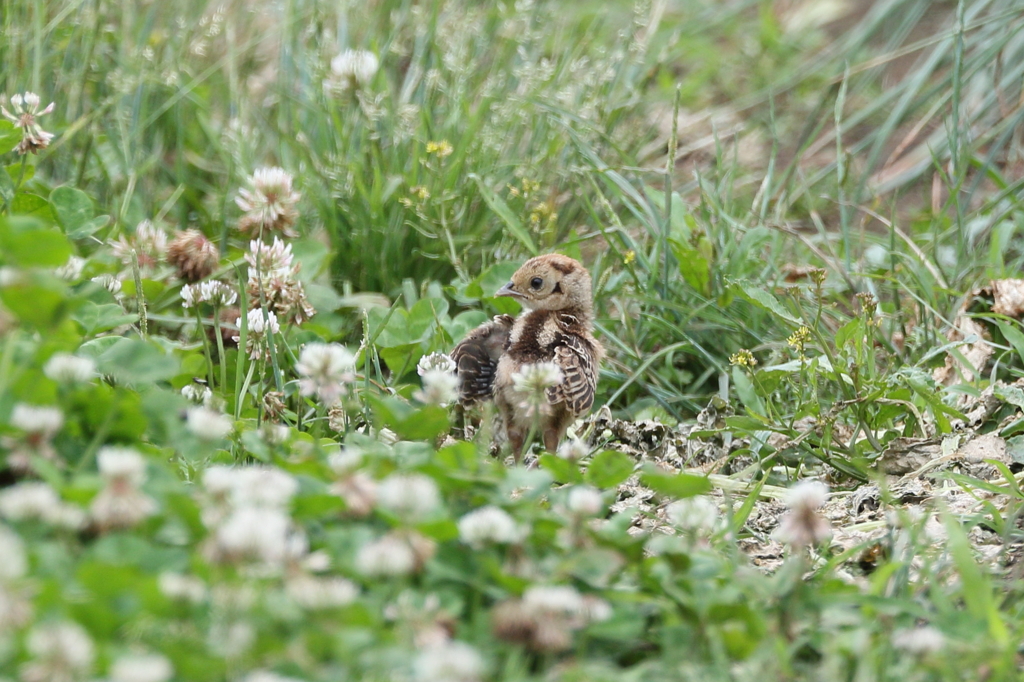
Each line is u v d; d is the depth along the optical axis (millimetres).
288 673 4770
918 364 10188
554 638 5199
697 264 12055
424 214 12008
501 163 13203
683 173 15359
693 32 20250
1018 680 5613
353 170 12227
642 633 5828
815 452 9555
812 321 11789
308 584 5062
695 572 6055
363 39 15062
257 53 16000
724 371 11188
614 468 6672
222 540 5062
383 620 5312
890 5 18438
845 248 12617
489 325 10312
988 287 12109
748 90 19312
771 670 5426
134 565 5059
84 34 13414
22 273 5680
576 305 10633
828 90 16453
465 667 4703
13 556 4629
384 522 6027
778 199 14422
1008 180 15672
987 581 6434
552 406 9336
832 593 6289
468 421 10023
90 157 13180
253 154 13555
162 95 13797
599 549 5883
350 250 12484
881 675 5523
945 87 16969
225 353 10109
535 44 15305
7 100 12484
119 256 10734
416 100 14070
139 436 6586
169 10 14672
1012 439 9516
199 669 4586
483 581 5637
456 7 15344
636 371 11312
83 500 5496
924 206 15539
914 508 8406
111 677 4527
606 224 13695
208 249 10750
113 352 6734
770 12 20969
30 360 6188
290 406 9859
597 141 13977
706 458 10031
